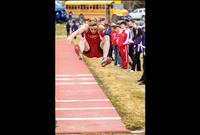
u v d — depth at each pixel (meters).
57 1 60.19
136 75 19.41
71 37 17.81
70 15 46.19
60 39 39.06
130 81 17.88
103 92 15.41
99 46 17.11
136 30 19.75
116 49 21.28
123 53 20.69
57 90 15.92
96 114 11.85
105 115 11.73
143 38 19.33
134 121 10.95
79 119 11.23
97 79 18.47
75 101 13.77
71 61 24.55
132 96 14.60
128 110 12.34
